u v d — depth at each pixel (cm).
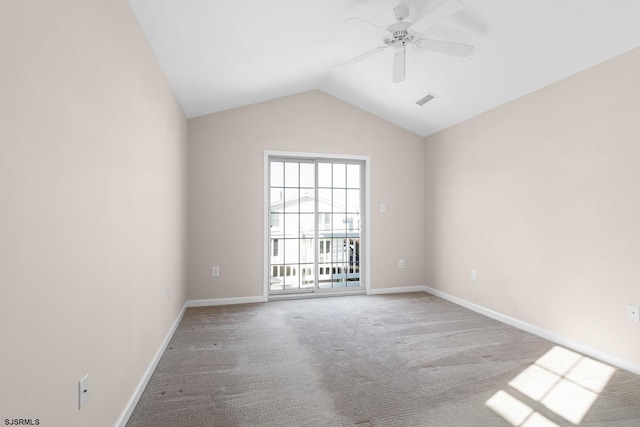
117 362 177
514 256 352
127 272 193
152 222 249
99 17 156
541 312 321
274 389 221
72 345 130
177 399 209
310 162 480
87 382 143
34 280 107
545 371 247
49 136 115
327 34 308
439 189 479
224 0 233
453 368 252
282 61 351
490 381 232
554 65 291
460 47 255
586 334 279
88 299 144
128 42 198
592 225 276
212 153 435
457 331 334
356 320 369
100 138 156
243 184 445
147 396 213
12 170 96
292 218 476
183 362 263
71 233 130
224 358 270
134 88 209
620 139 256
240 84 379
